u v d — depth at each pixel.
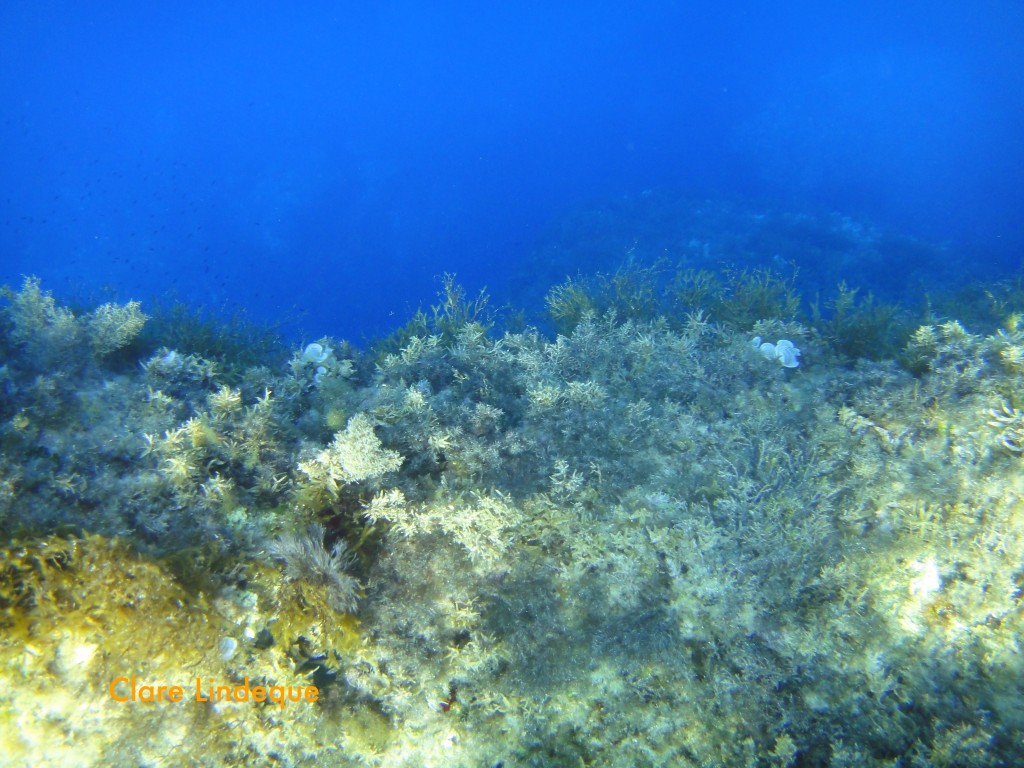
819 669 2.43
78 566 2.09
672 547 2.67
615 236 18.86
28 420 2.91
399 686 2.60
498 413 3.25
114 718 2.16
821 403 3.46
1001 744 2.18
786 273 14.73
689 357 3.87
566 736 2.56
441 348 4.11
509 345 4.10
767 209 18.83
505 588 2.74
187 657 2.26
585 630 2.65
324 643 2.55
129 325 3.75
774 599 2.52
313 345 4.36
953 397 3.20
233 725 2.36
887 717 2.31
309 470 2.75
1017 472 2.70
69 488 2.57
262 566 2.49
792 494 2.75
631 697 2.53
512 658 2.62
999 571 2.46
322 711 2.53
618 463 3.09
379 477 2.84
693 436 3.22
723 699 2.44
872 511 2.76
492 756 2.58
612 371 3.84
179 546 2.46
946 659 2.37
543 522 2.82
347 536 2.80
